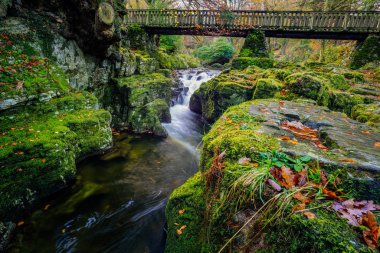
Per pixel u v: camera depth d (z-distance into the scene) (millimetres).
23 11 6391
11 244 3658
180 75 16969
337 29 12836
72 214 4512
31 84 5578
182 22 14398
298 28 13258
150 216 4691
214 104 9820
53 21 6992
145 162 7043
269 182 1854
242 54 13930
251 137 2559
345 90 7543
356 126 3170
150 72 12344
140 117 9352
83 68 8148
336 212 1582
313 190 1793
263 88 7473
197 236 2752
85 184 5477
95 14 6953
